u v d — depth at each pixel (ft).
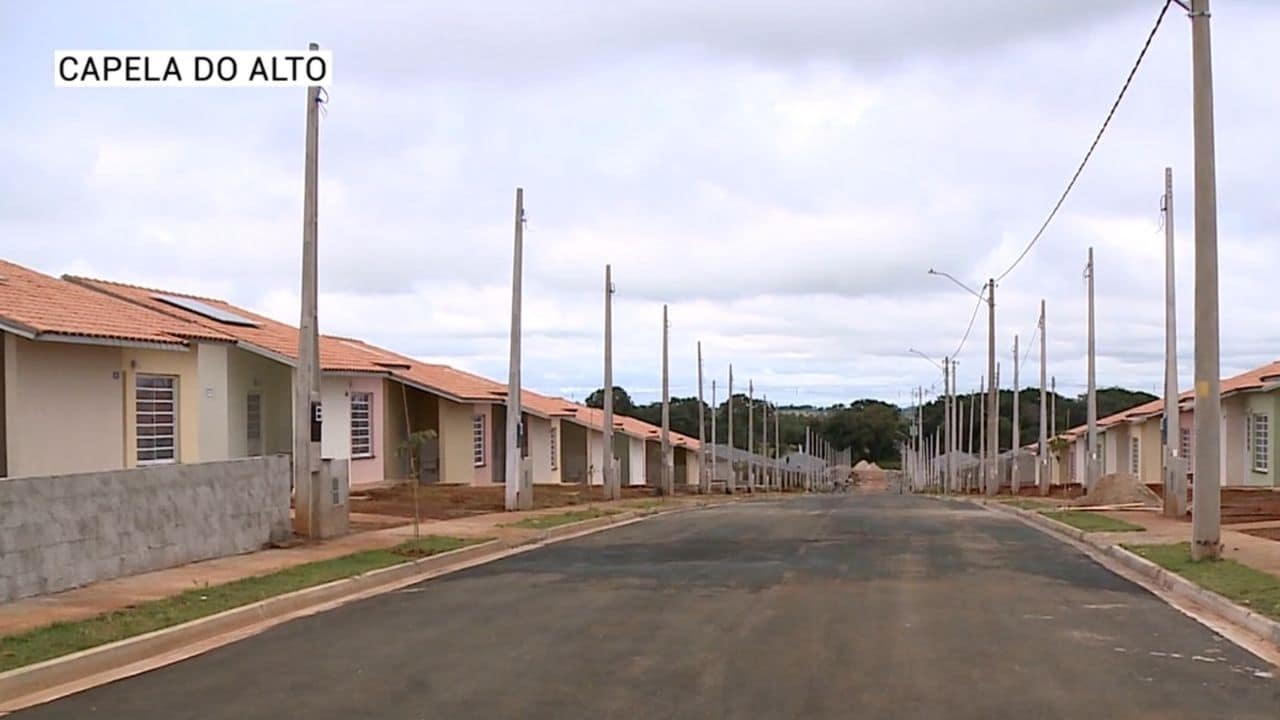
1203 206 55.36
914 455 352.28
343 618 44.19
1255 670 33.60
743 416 430.61
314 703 29.89
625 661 34.81
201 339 83.87
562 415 174.19
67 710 29.71
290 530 67.31
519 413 100.17
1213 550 55.77
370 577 54.08
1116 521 85.97
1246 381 133.28
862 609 44.88
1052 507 112.16
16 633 37.70
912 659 34.94
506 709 28.96
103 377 74.49
